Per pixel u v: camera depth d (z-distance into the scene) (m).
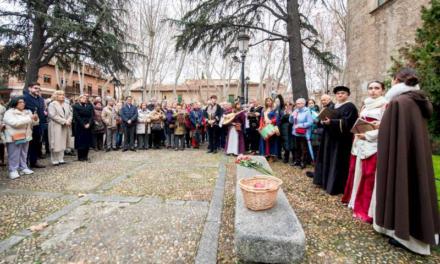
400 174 2.58
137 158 7.61
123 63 13.66
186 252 2.59
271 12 10.06
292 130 6.56
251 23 10.62
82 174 5.66
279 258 2.27
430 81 3.51
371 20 7.59
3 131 5.28
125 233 2.97
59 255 2.53
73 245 2.71
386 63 6.94
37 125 6.22
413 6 6.11
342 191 4.41
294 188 4.76
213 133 8.62
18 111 5.36
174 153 8.55
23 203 3.87
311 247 2.73
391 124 2.71
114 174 5.68
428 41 3.83
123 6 13.22
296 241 2.24
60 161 6.70
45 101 7.74
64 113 6.67
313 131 6.03
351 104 4.30
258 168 4.39
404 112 2.63
